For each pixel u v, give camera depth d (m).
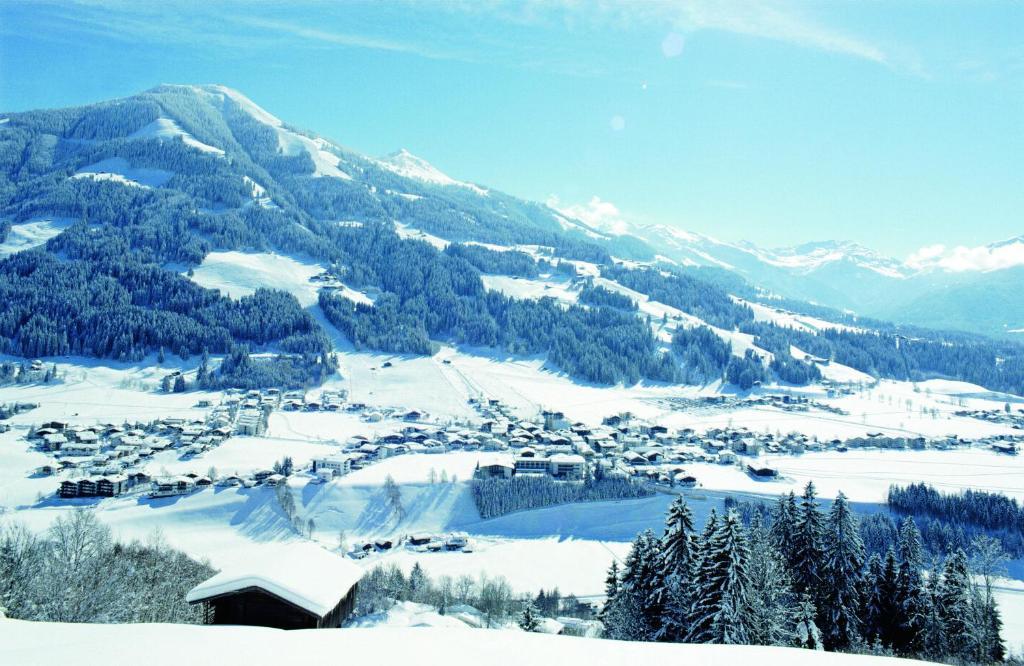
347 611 40.59
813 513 56.22
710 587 41.78
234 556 109.62
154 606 39.81
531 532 127.44
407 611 61.44
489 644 14.81
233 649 13.59
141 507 128.00
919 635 52.22
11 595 34.16
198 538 120.06
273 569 36.72
